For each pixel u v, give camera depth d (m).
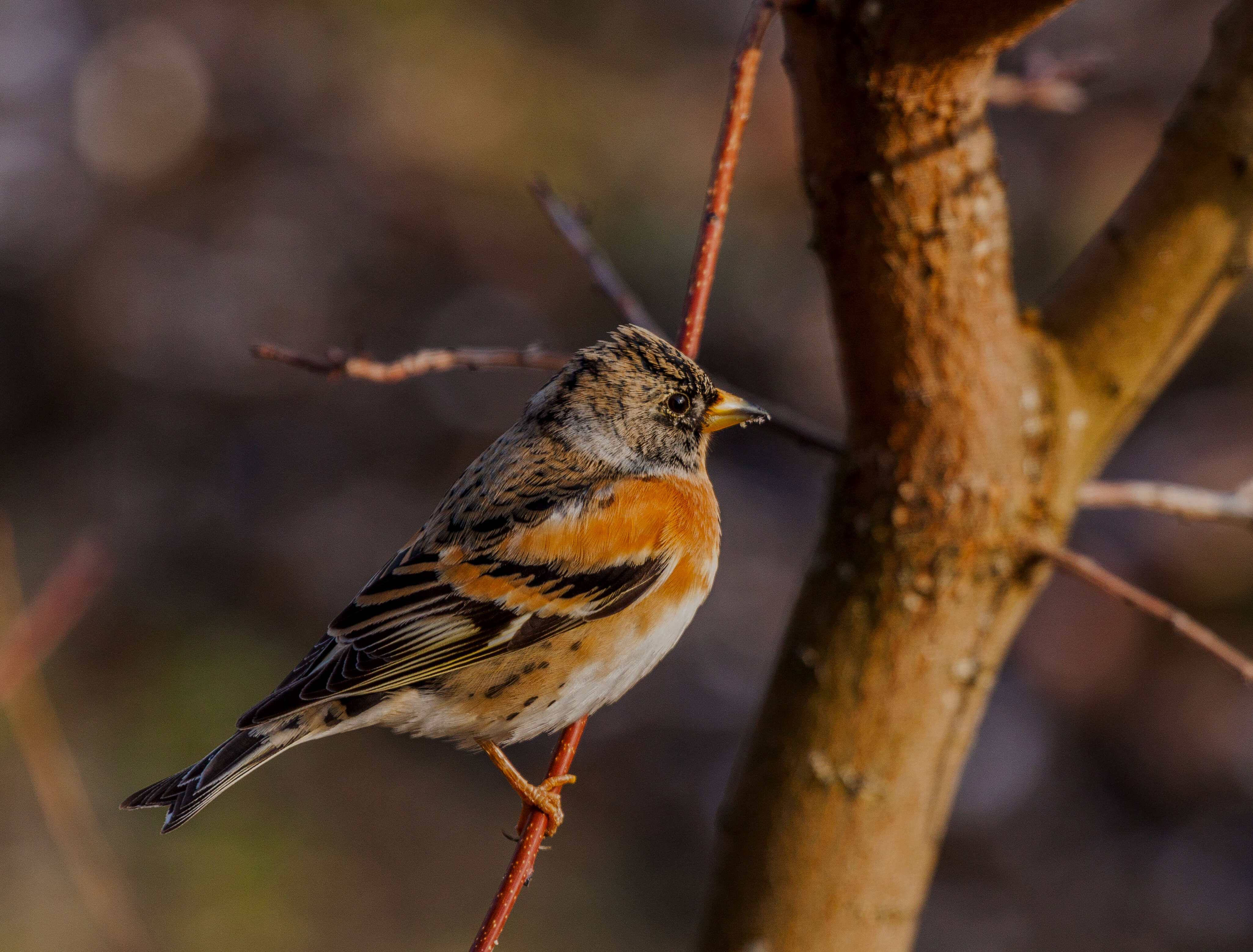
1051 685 13.83
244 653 13.21
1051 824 13.68
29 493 14.71
